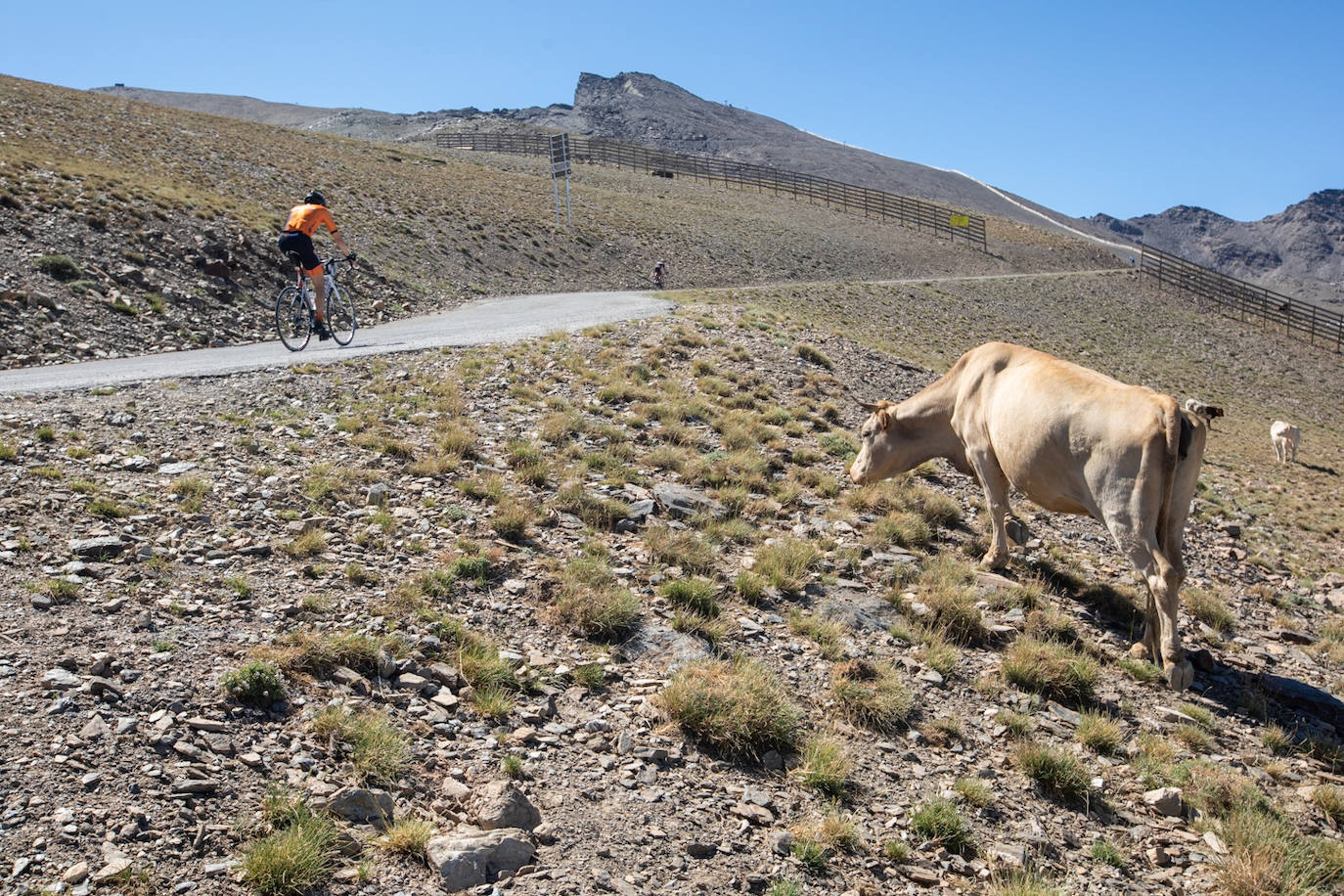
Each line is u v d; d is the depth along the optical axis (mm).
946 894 4473
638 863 4301
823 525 9578
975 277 76562
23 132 34344
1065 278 82125
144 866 3662
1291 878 4781
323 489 8102
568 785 4789
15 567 5812
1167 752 6188
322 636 5586
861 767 5477
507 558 7367
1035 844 5027
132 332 17859
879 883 4488
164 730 4488
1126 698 6984
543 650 6141
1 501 6762
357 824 4207
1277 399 53750
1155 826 5395
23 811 3793
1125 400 7266
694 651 6363
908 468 10383
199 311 20609
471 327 21344
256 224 28656
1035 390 8031
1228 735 6766
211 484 7859
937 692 6547
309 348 16109
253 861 3736
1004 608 8273
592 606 6523
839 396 15930
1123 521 7191
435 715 5168
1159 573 6992
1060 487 7906
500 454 10148
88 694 4625
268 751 4570
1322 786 6051
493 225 50375
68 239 20875
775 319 22703
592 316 22969
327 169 49406
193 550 6598
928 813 4984
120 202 24688
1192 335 67812
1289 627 9984
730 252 64500
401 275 34156
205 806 4086
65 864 3588
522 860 4129
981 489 12086
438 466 9141
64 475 7551
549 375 14031
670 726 5438
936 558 9250
